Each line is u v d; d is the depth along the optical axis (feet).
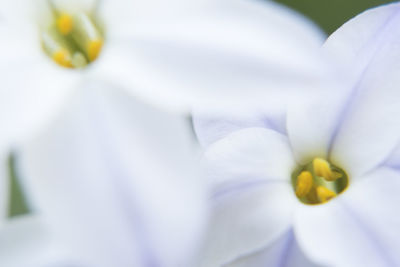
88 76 0.43
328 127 0.48
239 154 0.47
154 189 0.42
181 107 0.42
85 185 0.42
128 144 0.42
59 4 0.46
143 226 0.41
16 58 0.44
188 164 0.42
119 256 0.41
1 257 0.44
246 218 0.46
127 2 0.44
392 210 0.46
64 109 0.43
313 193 0.49
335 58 0.45
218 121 0.47
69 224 0.41
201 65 0.42
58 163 0.42
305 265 0.47
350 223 0.46
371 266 0.45
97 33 0.46
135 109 0.42
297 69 0.42
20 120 0.42
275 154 0.48
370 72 0.48
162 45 0.43
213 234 0.46
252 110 0.48
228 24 0.43
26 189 0.43
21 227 0.44
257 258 0.47
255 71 0.42
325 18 0.58
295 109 0.48
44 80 0.43
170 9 0.43
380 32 0.47
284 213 0.47
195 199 0.41
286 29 0.42
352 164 0.48
